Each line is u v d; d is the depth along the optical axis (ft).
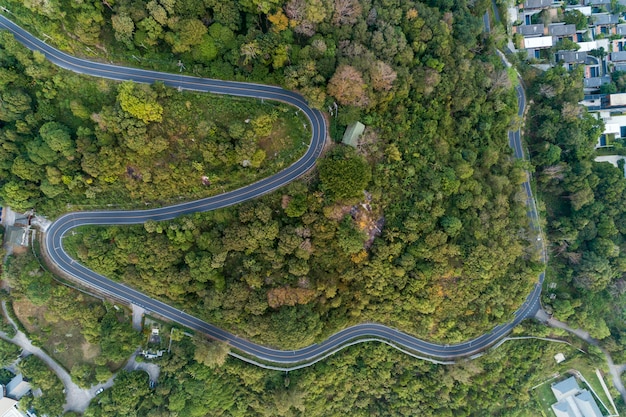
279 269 294.05
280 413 325.01
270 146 276.21
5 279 292.40
